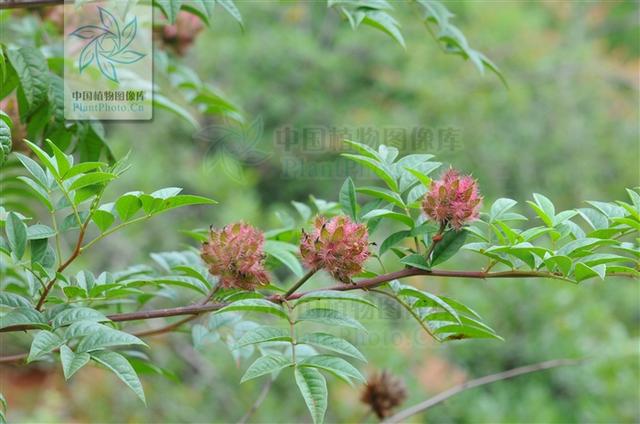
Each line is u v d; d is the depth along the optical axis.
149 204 1.53
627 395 4.73
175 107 2.55
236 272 1.62
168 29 2.81
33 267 1.59
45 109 2.08
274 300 1.60
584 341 4.92
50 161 1.46
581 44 6.64
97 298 1.73
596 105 6.38
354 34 6.34
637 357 4.71
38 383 6.49
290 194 5.57
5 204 2.40
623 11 7.14
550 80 6.30
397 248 1.71
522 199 5.64
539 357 4.96
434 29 6.36
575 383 4.91
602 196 6.02
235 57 6.17
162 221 5.59
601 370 4.73
